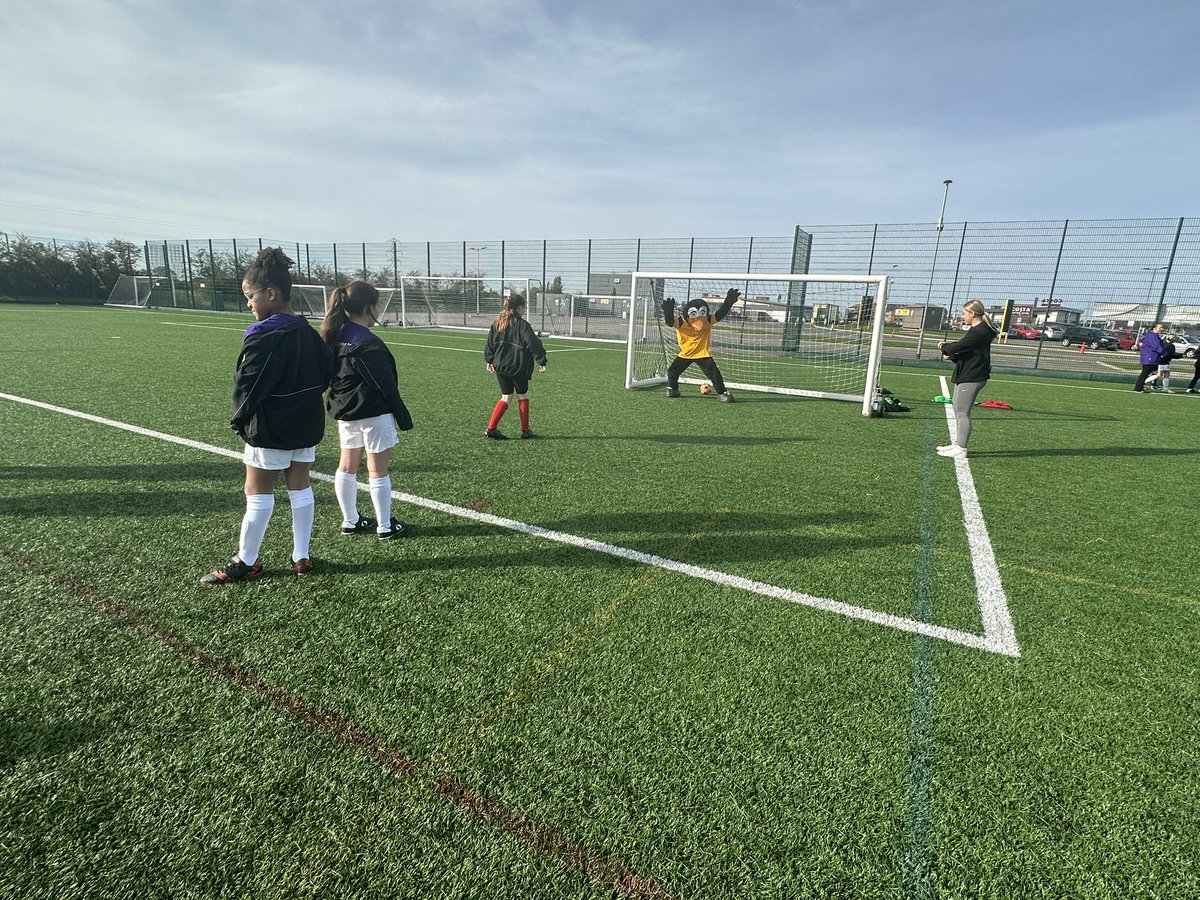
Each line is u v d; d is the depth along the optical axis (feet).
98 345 46.37
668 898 5.04
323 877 5.11
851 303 48.01
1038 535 14.01
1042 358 66.85
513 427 24.12
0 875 5.04
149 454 17.95
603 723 7.16
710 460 19.81
